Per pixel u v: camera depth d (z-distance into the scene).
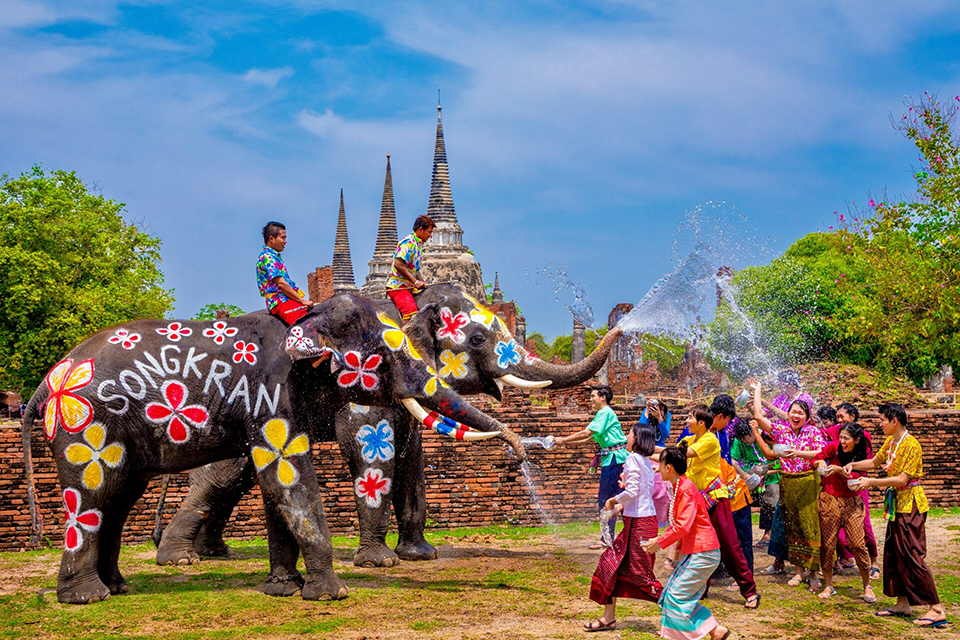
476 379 10.75
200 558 10.16
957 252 13.77
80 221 31.47
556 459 13.02
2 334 29.34
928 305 13.88
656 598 6.83
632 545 6.93
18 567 9.71
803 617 7.66
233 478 9.90
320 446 12.09
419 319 10.07
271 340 8.27
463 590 8.46
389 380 8.52
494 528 12.61
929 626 7.39
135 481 8.23
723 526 7.95
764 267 28.61
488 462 12.79
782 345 27.50
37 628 6.96
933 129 13.97
